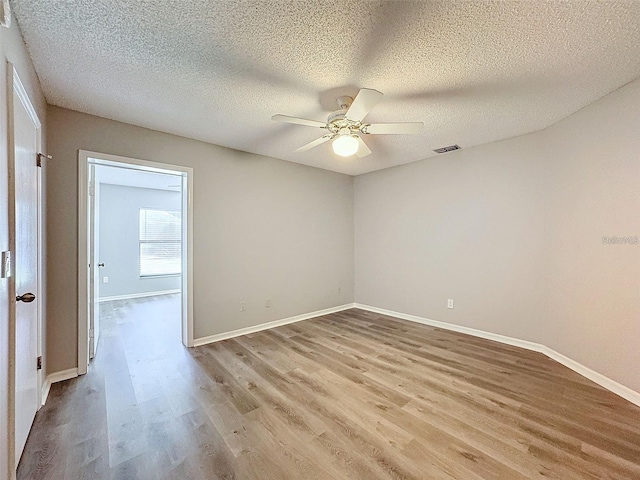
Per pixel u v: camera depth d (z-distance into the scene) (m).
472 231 3.62
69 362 2.49
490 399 2.14
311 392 2.25
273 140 3.30
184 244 3.31
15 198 1.39
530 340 3.14
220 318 3.48
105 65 1.89
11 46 1.40
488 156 3.46
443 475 1.45
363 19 1.50
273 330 3.83
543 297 3.02
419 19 1.50
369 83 2.11
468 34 1.61
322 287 4.64
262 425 1.85
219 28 1.56
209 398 2.17
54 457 1.57
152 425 1.85
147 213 6.32
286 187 4.15
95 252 3.05
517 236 3.23
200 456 1.58
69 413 1.97
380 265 4.74
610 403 2.09
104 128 2.68
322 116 2.67
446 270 3.89
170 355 2.98
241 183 3.67
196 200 3.28
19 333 1.52
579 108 2.54
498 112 2.61
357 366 2.72
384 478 1.44
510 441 1.70
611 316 2.28
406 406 2.06
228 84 2.13
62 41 1.66
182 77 2.04
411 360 2.85
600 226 2.38
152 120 2.74
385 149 3.68
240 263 3.66
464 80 2.08
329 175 4.75
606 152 2.32
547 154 2.96
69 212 2.51
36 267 1.96
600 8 1.42
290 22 1.52
